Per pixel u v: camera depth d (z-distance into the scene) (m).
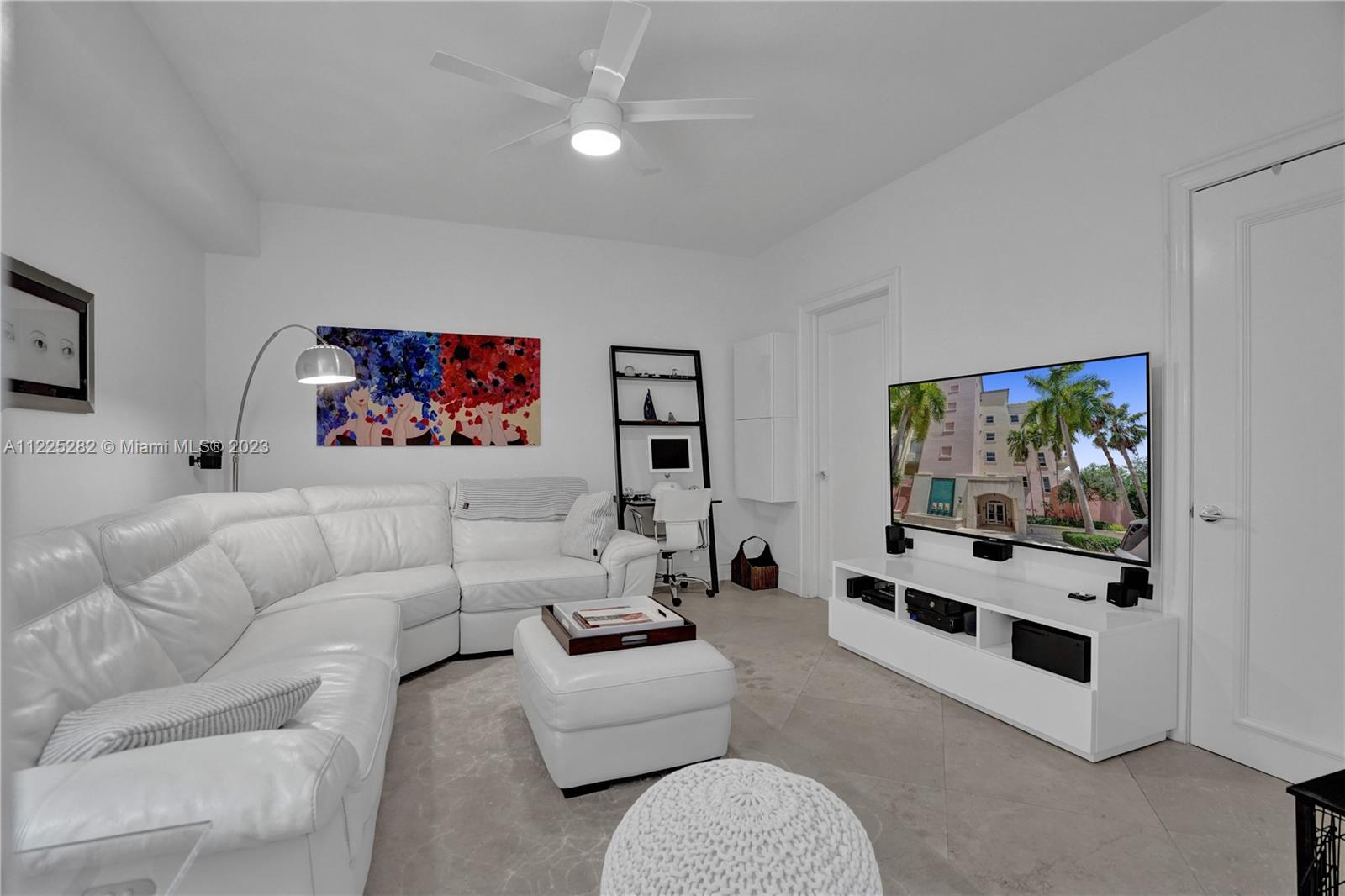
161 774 1.09
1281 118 2.19
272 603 2.89
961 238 3.41
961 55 2.63
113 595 1.70
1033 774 2.23
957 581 3.08
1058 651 2.42
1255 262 2.27
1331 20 2.08
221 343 4.04
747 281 5.40
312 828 1.11
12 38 0.53
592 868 1.76
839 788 2.14
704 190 4.01
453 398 4.54
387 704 1.95
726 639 3.76
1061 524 2.80
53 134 2.34
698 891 0.80
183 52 2.55
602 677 2.10
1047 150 2.96
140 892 0.79
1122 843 1.85
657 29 2.46
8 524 0.53
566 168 3.68
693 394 5.28
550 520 4.31
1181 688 2.46
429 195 4.07
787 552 4.98
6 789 0.54
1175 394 2.48
